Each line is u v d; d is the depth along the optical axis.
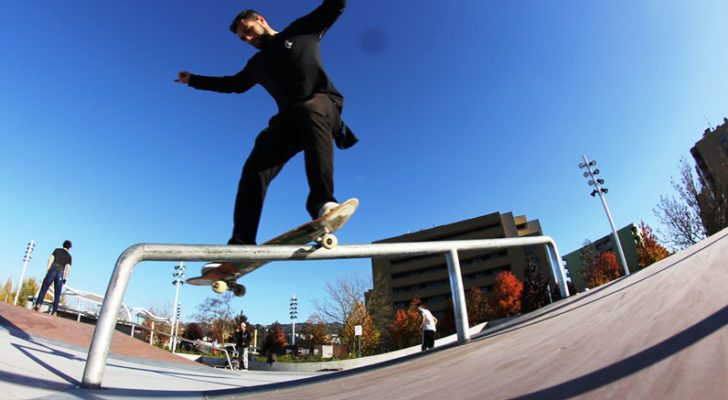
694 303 1.42
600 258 38.88
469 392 1.19
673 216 20.77
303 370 18.62
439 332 44.00
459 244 3.79
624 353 1.11
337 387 1.87
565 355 1.33
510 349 1.89
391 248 3.00
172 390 1.99
